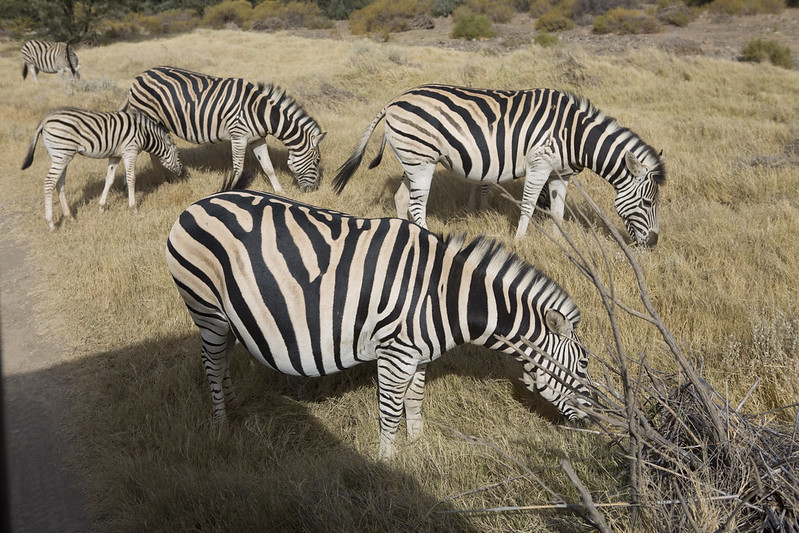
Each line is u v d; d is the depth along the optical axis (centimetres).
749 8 2867
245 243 314
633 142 549
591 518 248
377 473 308
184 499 302
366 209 690
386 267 303
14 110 1199
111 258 582
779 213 592
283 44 2288
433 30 3070
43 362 456
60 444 371
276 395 407
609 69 1391
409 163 582
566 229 600
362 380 415
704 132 959
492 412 368
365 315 304
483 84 1395
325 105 1241
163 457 342
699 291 456
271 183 790
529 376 328
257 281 309
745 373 370
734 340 393
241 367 426
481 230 621
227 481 307
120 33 2806
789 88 1267
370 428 367
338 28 3328
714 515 232
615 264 508
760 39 1898
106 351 464
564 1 3231
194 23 3409
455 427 363
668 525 237
